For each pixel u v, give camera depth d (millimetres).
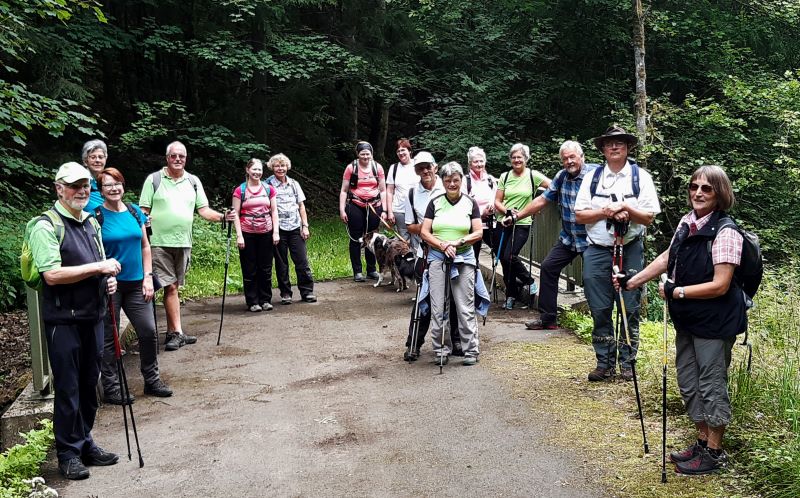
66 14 7633
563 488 3814
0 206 10070
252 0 14109
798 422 4129
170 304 6883
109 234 5238
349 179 10000
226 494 3914
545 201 6883
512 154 7750
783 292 6684
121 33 13594
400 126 22969
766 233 11922
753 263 3701
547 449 4309
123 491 3994
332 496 3836
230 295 9586
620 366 5516
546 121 14656
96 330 4230
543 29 14875
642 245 5457
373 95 17203
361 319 7941
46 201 11852
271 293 8789
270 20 14828
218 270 10820
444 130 14867
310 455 4375
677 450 4191
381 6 16266
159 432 4848
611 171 5250
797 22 14406
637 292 5406
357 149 9961
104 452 4371
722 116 11930
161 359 6566
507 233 7996
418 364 6168
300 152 19047
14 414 4859
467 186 8055
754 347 5246
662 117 11414
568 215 6789
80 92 12031
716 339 3740
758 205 12781
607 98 14164
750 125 13117
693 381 3928
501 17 15000
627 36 13875
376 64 15883
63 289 4066
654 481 3818
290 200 8836
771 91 12320
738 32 14031
